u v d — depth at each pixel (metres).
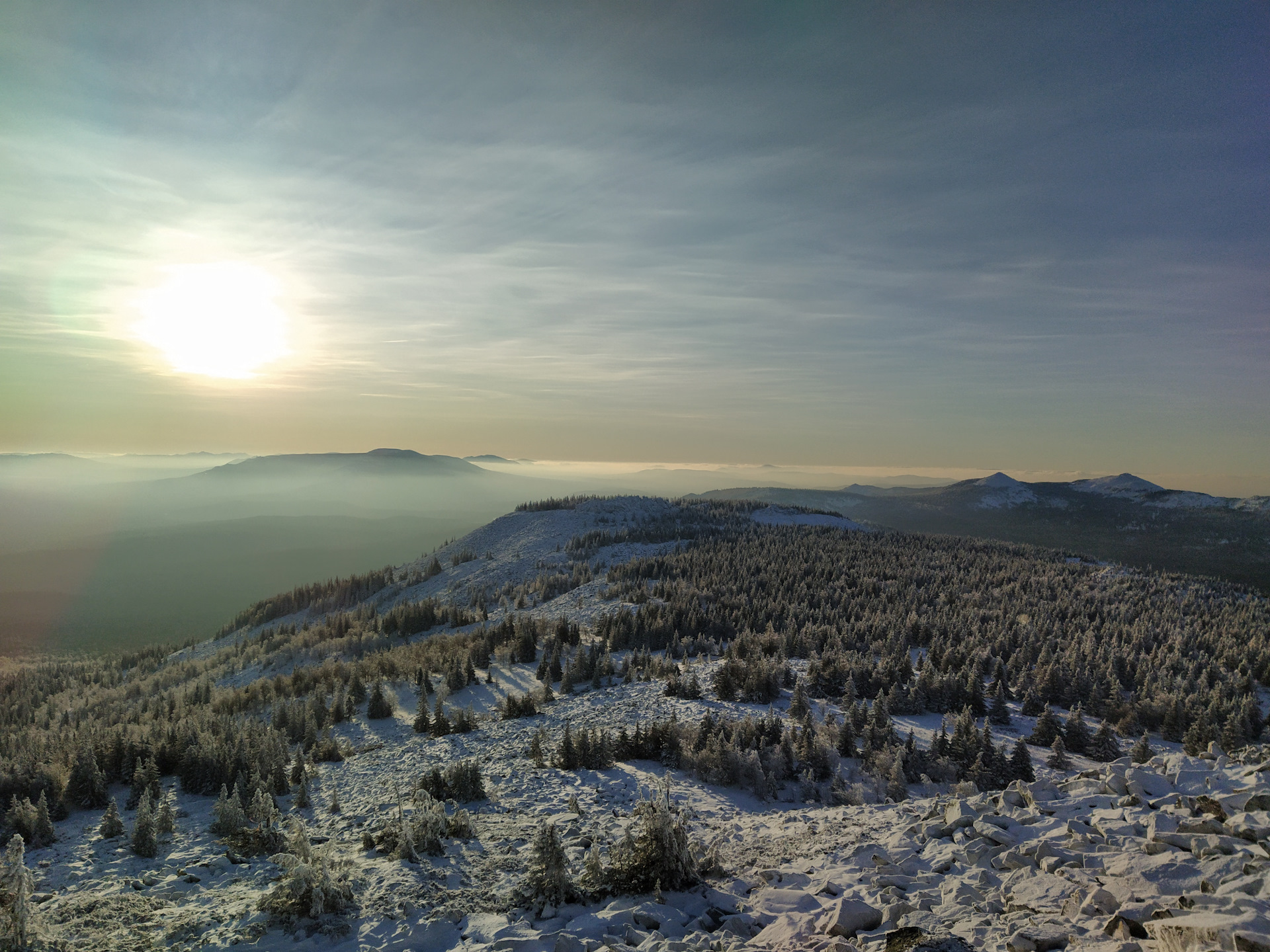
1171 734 53.06
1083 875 10.36
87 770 32.81
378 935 12.37
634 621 94.50
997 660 72.88
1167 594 134.75
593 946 10.82
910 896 11.13
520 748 39.06
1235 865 9.18
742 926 11.27
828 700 55.62
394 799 27.20
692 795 29.42
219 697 86.50
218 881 17.67
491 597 163.12
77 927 13.75
